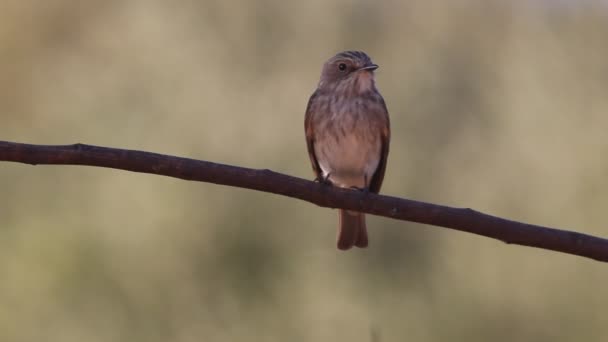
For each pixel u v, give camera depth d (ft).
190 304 42.42
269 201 43.57
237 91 48.78
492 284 41.55
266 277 42.73
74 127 48.83
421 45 54.60
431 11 56.08
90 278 42.80
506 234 22.68
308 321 41.93
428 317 41.78
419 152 48.44
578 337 40.63
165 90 48.52
